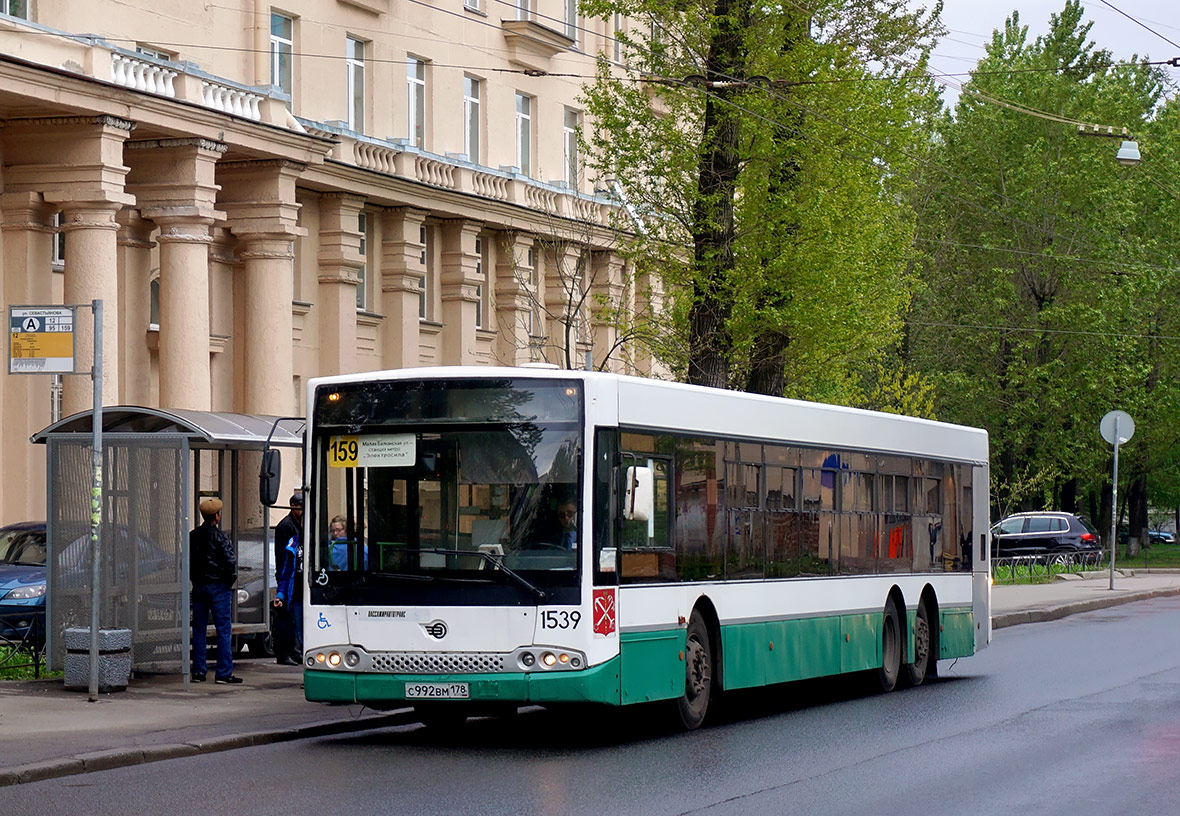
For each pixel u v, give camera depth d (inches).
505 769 540.1
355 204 1465.3
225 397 1352.1
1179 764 545.0
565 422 601.6
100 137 1111.6
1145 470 2738.7
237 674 808.9
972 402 2450.8
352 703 612.4
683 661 649.6
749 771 535.2
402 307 1541.6
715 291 1183.6
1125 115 2469.2
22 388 1133.7
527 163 1780.3
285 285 1320.1
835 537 796.0
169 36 1254.9
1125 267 2401.6
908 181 1350.9
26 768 510.6
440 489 606.9
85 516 764.0
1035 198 2415.1
